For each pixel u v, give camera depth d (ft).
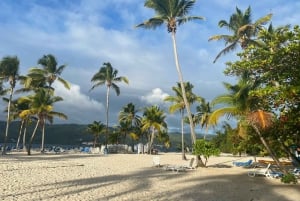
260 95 55.42
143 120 216.74
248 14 112.16
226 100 69.87
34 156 125.18
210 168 92.89
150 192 50.60
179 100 135.33
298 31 51.52
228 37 113.70
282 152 77.15
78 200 41.22
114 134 262.67
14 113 207.51
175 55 102.17
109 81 194.29
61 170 71.67
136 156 144.05
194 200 46.32
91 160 106.11
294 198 50.31
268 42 56.54
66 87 168.25
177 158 141.49
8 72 143.43
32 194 43.11
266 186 61.72
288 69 53.52
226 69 62.49
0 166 72.84
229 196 50.78
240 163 102.63
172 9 101.76
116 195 46.44
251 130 73.67
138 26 104.17
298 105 55.88
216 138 206.28
